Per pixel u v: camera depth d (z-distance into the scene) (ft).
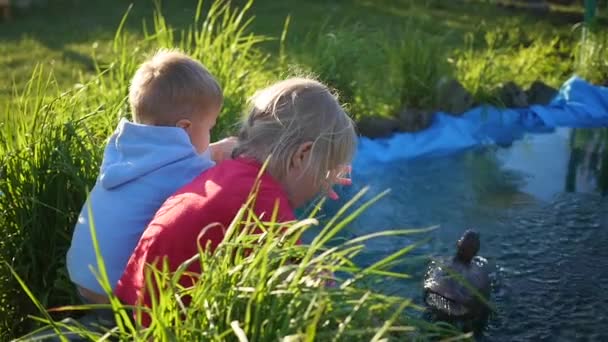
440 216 12.91
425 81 18.13
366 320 4.96
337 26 26.91
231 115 12.59
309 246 5.08
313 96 6.34
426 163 15.93
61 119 9.47
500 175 15.14
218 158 8.50
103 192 7.20
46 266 8.47
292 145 6.22
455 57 21.77
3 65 20.80
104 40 23.90
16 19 27.09
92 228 4.94
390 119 17.16
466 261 9.56
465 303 9.16
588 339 9.05
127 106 11.16
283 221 5.96
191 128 7.58
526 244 11.75
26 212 8.48
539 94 19.56
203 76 7.64
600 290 10.25
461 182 14.74
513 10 31.65
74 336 6.89
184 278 5.99
